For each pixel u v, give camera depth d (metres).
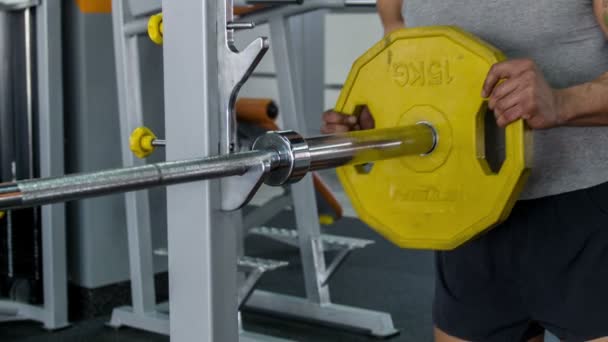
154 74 3.34
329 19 5.61
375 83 1.24
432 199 1.19
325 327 3.09
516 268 1.31
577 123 1.10
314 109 5.75
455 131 1.16
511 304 1.33
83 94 3.17
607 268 1.23
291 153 0.95
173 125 0.99
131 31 2.73
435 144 1.18
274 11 2.93
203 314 0.98
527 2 1.26
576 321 1.25
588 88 1.08
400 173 1.21
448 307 1.41
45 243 3.04
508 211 1.13
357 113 1.30
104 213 3.23
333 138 1.03
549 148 1.26
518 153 1.08
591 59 1.25
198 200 0.96
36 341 2.92
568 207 1.26
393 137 1.12
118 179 0.79
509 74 1.06
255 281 2.79
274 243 4.58
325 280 3.12
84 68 3.15
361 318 3.03
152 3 2.63
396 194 1.22
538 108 1.04
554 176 1.26
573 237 1.25
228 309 1.00
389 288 3.67
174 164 0.84
